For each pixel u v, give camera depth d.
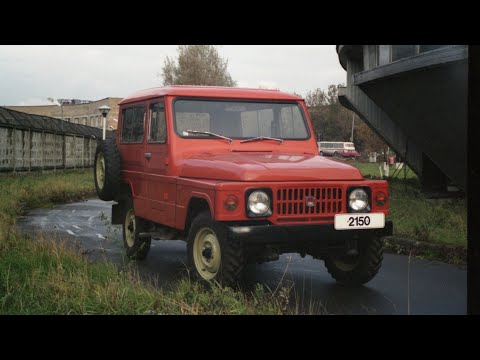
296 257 9.49
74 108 93.62
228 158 6.68
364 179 6.51
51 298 5.56
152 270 8.16
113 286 5.66
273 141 7.56
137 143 8.43
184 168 7.04
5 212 14.66
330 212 6.24
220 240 6.08
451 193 21.14
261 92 7.78
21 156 28.91
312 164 6.42
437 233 10.48
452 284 7.38
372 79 18.81
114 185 8.90
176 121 7.36
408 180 28.38
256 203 5.93
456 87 15.80
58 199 20.61
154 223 8.30
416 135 18.92
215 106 7.50
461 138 16.77
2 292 5.72
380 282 7.50
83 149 40.00
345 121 80.94
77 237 11.38
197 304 5.38
